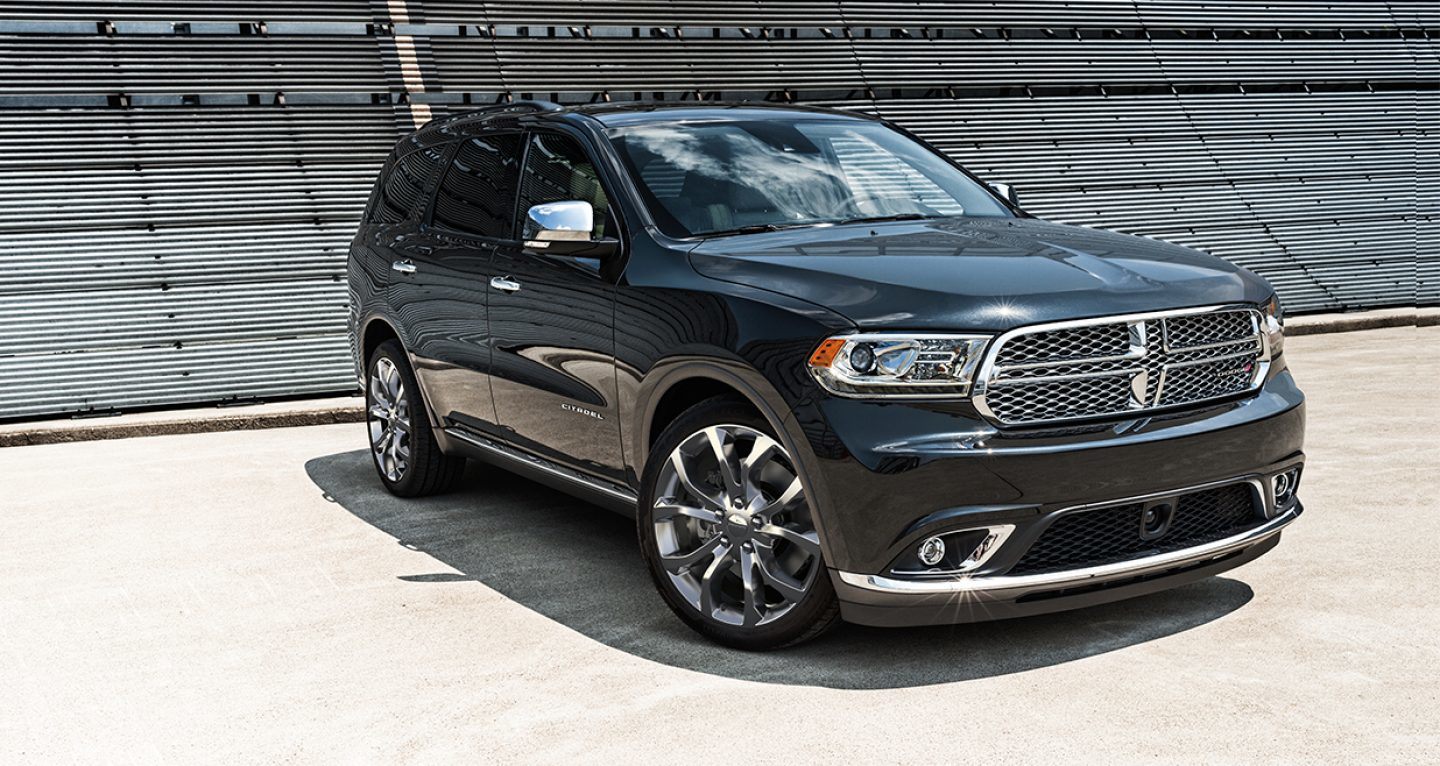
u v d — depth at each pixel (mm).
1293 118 12195
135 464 7523
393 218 6465
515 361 5168
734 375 3957
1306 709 3492
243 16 9312
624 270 4523
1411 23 12547
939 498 3609
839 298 3834
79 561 5410
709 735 3477
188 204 9141
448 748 3453
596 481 4852
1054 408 3705
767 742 3418
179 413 8953
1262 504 4105
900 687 3766
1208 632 4117
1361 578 4621
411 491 6375
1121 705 3566
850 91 10977
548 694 3814
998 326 3643
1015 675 3822
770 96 10758
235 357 9273
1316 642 4000
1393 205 12484
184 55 9164
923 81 11188
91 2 8977
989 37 11359
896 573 3686
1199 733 3363
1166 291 3873
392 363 6293
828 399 3719
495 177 5609
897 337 3666
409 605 4707
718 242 4461
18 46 8812
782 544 4121
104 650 4301
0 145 8758
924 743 3373
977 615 3752
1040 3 11492
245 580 5074
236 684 3961
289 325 9375
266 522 6008
